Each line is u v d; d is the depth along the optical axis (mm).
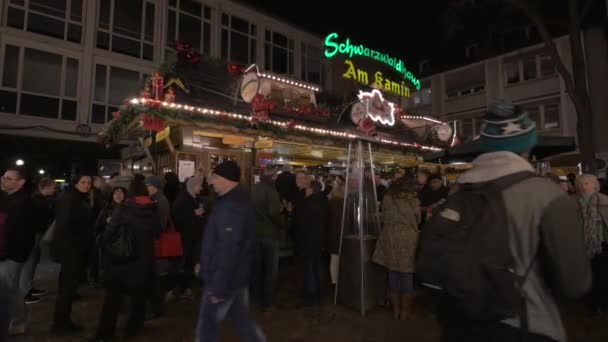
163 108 6020
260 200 4430
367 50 12297
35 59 11742
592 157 7992
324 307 4418
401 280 4016
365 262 4242
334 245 4895
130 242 3326
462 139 14141
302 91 9633
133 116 6820
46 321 4055
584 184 4156
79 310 4379
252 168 7711
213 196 5367
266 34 17906
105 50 13109
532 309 1197
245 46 17062
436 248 1269
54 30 12164
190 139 7160
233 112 6973
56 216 3682
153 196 4207
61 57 12266
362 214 4316
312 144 8375
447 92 22672
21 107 11438
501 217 1224
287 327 3842
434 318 4027
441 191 5461
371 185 4809
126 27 13727
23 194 3641
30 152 11664
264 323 3955
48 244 3836
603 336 3643
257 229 4410
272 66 17953
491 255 1197
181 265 4688
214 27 16000
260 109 6910
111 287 3412
